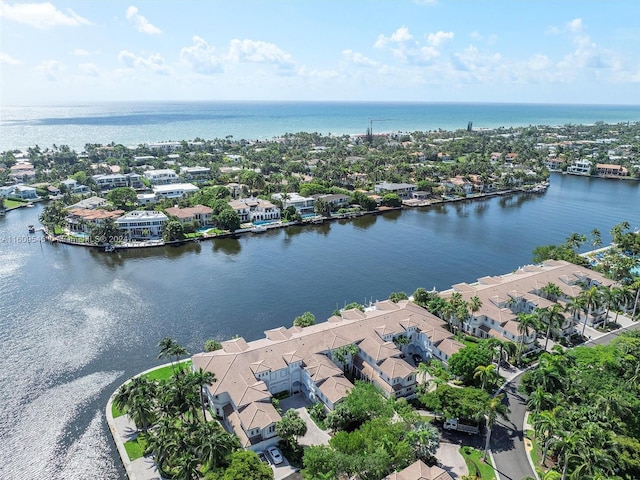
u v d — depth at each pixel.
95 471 75.38
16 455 78.81
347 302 139.38
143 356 109.00
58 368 103.94
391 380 89.69
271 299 140.75
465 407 78.69
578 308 113.44
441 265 172.62
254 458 66.06
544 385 84.06
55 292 144.25
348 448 69.62
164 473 72.19
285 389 94.31
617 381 85.25
